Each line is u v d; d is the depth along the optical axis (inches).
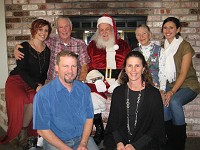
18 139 96.2
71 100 68.1
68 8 132.6
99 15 132.5
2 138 101.2
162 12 129.6
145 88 71.4
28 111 94.4
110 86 94.8
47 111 65.4
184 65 90.0
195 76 95.4
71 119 68.4
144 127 69.8
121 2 130.6
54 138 65.1
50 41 101.4
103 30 101.3
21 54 92.0
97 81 92.8
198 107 109.3
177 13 128.9
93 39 105.7
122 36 135.1
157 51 92.7
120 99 71.8
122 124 71.6
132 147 66.9
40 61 95.3
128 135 71.1
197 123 110.5
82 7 132.0
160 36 131.2
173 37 94.0
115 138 69.7
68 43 102.3
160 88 91.0
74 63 65.4
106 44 101.6
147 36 93.0
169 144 90.4
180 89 92.2
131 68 70.4
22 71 92.1
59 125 67.8
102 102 93.3
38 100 65.0
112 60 101.1
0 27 131.6
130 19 133.8
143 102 70.1
